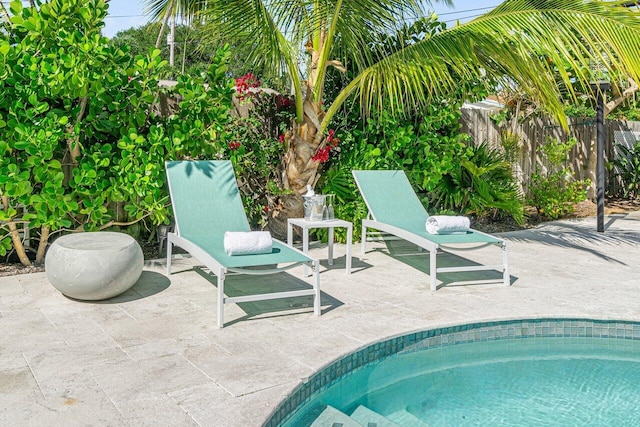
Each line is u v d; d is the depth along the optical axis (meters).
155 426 2.51
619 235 8.53
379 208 6.52
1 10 5.77
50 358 3.33
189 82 6.15
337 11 6.39
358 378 3.59
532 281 5.51
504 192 8.67
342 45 7.29
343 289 5.17
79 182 5.64
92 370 3.15
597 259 6.65
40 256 5.89
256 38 6.29
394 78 6.13
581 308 4.54
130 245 4.70
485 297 4.89
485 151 9.09
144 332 3.84
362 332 3.89
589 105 14.24
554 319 4.34
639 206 12.41
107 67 5.68
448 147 8.25
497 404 3.26
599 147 8.76
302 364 3.28
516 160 10.20
